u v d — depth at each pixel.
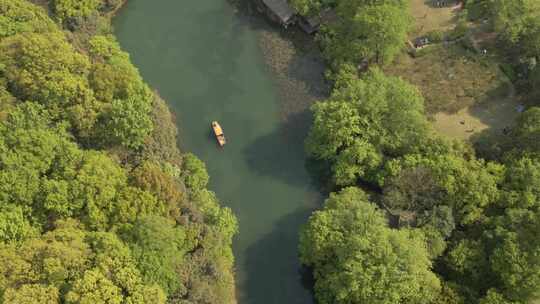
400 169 154.88
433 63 186.38
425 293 133.00
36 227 137.25
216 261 147.00
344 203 149.50
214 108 185.12
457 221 148.38
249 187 170.50
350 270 132.62
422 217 145.88
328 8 199.12
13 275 122.69
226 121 182.75
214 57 196.88
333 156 164.88
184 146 177.00
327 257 142.38
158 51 198.00
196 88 189.50
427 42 191.12
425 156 157.50
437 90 180.12
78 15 188.00
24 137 142.25
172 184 146.12
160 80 191.00
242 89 189.38
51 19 183.12
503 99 177.75
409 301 133.88
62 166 143.88
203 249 146.38
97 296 119.62
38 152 142.62
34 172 139.88
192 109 184.88
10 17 170.75
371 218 142.12
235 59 196.25
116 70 165.88
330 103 165.38
